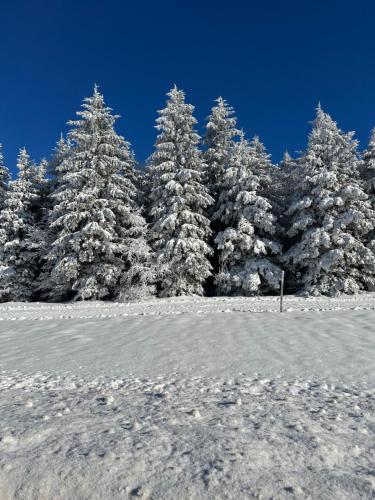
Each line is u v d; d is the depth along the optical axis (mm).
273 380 5441
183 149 24703
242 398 4582
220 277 24047
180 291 23391
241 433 3398
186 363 6516
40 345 8500
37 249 28062
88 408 4219
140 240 23500
